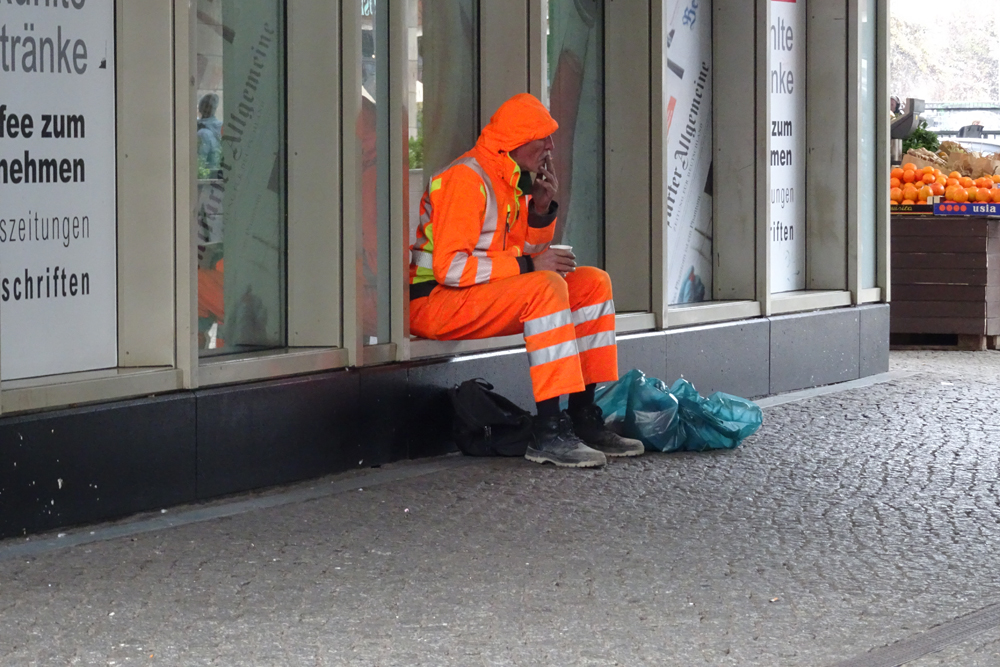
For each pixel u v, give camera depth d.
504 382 19.16
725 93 23.69
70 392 14.05
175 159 15.01
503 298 17.17
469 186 17.27
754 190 23.58
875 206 26.53
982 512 15.06
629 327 20.92
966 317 30.52
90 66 14.76
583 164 21.64
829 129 25.62
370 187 17.44
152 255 15.18
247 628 11.00
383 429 17.50
